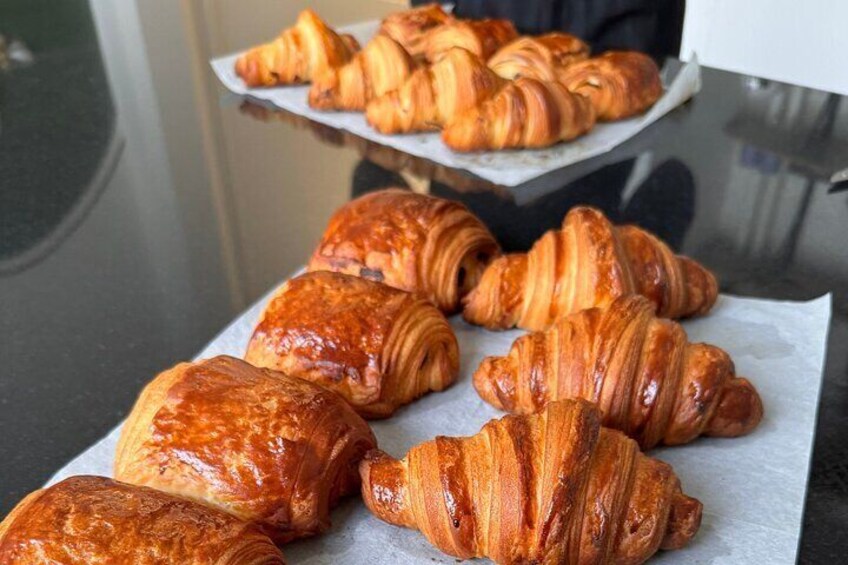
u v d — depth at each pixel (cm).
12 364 64
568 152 84
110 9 120
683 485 56
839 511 55
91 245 75
